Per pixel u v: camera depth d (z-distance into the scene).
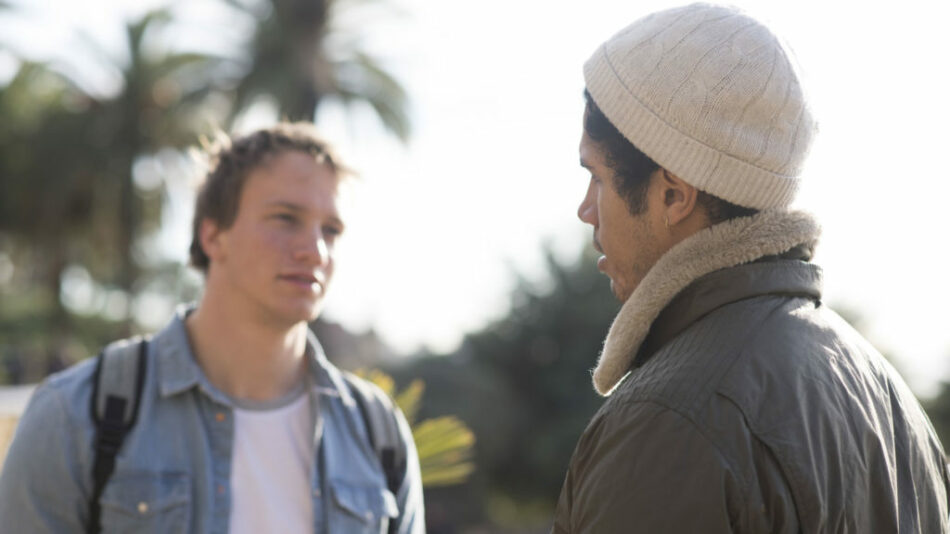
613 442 1.17
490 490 21.11
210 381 2.06
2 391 3.69
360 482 2.11
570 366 21.59
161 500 1.88
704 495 1.08
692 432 1.11
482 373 21.25
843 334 1.27
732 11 1.28
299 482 2.06
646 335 1.31
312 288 2.09
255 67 21.61
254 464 2.02
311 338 2.23
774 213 1.25
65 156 24.61
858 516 1.13
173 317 2.12
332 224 2.17
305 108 21.38
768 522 1.08
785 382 1.14
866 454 1.16
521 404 21.75
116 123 25.03
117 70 24.91
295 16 21.69
